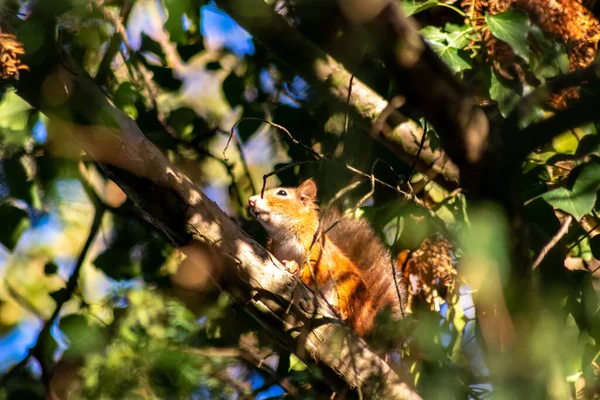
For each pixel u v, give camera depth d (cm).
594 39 1033
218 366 1017
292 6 948
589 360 948
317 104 1093
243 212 1213
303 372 1067
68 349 973
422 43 817
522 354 836
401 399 923
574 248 1083
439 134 870
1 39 750
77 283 1080
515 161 856
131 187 819
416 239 998
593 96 862
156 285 1084
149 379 948
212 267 862
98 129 784
